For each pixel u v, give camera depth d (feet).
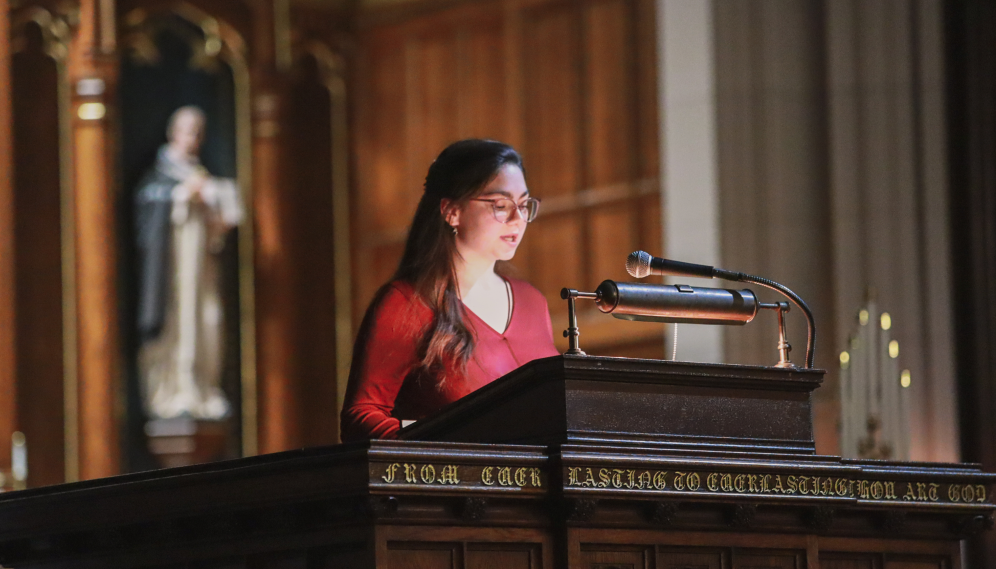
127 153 54.49
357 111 59.31
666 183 45.50
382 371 15.64
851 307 43.16
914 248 43.19
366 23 59.31
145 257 53.98
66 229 52.44
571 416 12.64
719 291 14.38
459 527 12.19
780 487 13.51
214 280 54.70
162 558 13.69
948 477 15.28
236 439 55.77
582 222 52.29
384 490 11.64
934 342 42.57
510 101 54.80
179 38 56.24
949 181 43.11
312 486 12.07
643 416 13.01
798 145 44.52
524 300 16.83
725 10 44.86
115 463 52.01
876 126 43.80
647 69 50.65
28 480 50.70
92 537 14.23
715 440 13.33
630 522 12.78
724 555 13.39
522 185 16.65
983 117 42.42
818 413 42.52
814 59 44.80
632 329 49.29
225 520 13.05
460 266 16.49
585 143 52.49
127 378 53.31
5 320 40.55
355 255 58.90
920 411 42.39
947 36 43.45
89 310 52.13
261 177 57.47
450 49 56.85
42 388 51.44
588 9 52.54
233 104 57.41
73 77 52.75
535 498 12.39
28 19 52.13
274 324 56.95
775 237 43.98
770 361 43.04
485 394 13.23
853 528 14.76
